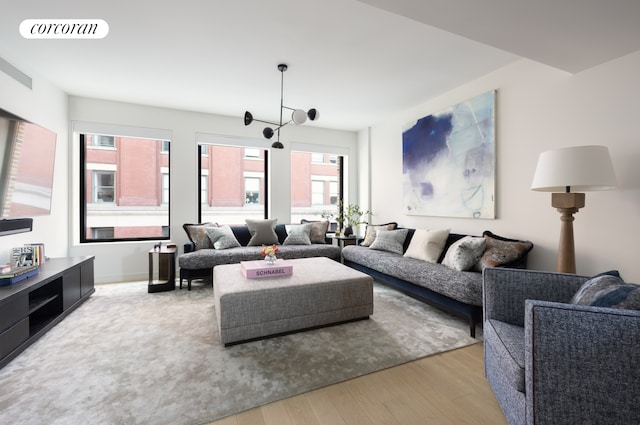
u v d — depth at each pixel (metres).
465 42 2.59
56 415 1.44
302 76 3.26
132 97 3.89
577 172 1.93
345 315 2.58
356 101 4.04
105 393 1.62
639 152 2.14
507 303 1.64
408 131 4.36
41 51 2.72
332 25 2.34
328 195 9.88
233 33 2.44
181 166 4.40
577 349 1.02
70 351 2.09
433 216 3.98
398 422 1.43
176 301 3.21
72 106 3.81
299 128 5.23
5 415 1.44
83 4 2.08
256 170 9.51
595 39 1.97
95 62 2.94
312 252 4.29
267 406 1.53
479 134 3.29
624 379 0.97
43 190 3.12
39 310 2.58
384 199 4.99
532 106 2.82
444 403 1.57
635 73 2.15
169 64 2.98
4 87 2.71
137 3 2.07
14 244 2.81
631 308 1.10
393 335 2.38
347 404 1.56
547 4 1.63
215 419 1.44
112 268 4.03
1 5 2.08
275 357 2.02
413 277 2.95
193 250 3.95
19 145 2.73
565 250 2.22
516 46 2.07
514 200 2.99
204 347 2.16
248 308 2.22
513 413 1.25
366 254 3.83
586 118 2.42
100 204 7.14
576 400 1.01
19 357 1.99
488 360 1.68
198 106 4.24
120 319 2.68
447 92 3.72
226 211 9.14
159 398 1.58
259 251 3.92
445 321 2.68
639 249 2.14
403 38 2.52
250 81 3.38
